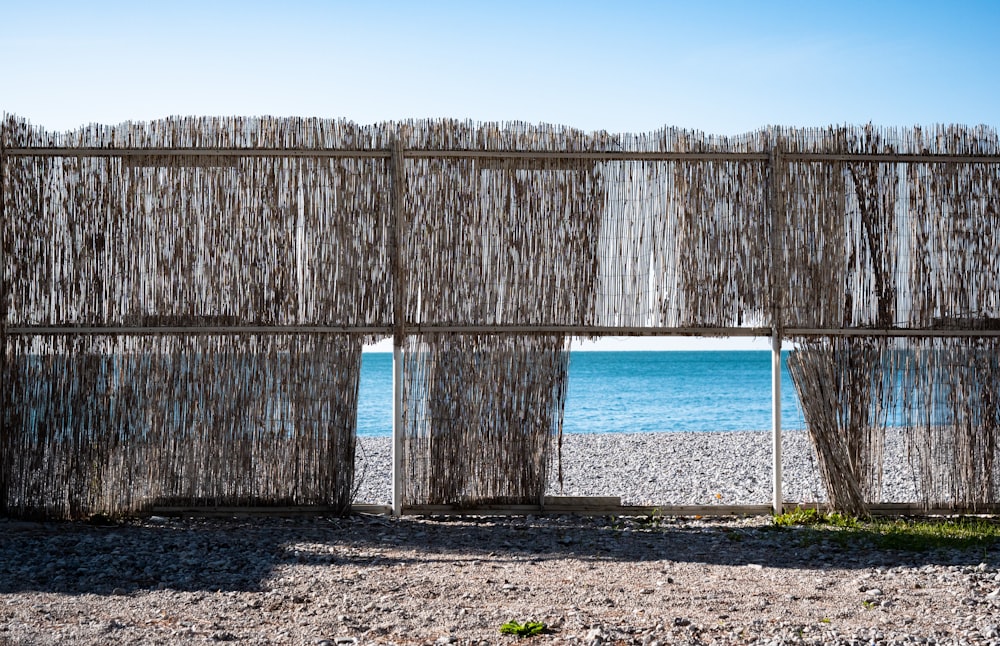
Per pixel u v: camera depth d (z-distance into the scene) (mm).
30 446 6426
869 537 5832
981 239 6551
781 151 6531
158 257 6418
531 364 6586
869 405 6613
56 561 5098
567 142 6527
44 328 6371
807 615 4051
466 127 6520
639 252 6535
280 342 6512
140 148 6398
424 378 6582
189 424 6504
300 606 4199
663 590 4516
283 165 6469
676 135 6547
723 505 6816
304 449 6551
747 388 33406
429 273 6520
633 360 42781
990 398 6590
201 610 4117
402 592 4457
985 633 3725
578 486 9445
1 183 6332
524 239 6523
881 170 6570
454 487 6605
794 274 6535
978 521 6469
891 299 6539
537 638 3721
